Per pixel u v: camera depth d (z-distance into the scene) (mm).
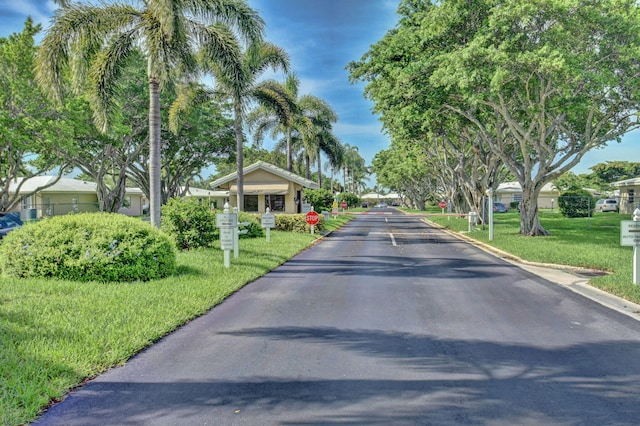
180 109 20031
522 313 6965
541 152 19391
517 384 4324
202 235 13711
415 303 7582
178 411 3781
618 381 4402
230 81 14383
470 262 12602
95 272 8773
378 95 20359
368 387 4246
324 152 36062
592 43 15227
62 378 4285
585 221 28469
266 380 4410
